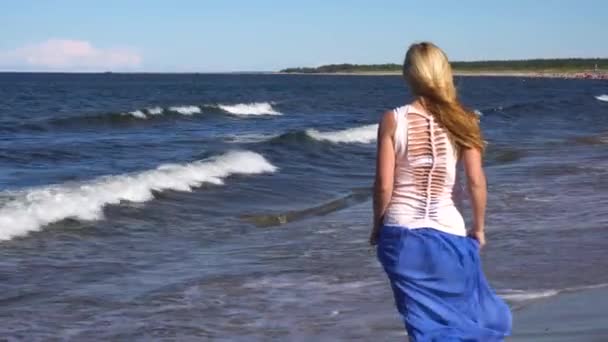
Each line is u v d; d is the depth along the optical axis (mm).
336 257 9586
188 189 14844
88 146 23406
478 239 4199
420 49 4141
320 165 20188
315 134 25375
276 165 19328
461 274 4094
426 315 4090
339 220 12688
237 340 6371
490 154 23156
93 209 12305
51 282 8367
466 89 97875
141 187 14117
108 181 14180
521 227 11109
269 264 9250
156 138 27516
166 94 72562
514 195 14570
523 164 20344
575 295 7324
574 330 6195
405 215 4133
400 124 4102
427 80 4102
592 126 36500
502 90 96312
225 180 16172
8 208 11602
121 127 33844
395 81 154125
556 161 21000
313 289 7977
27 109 43781
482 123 37812
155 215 12594
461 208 4219
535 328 6258
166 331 6656
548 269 8445
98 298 7742
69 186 13570
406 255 4102
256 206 14055
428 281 4098
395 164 4148
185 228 11836
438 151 4082
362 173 19125
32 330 6719
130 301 7629
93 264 9258
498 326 4195
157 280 8500
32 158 20016
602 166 19422
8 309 7348
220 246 10523
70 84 99750
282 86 108688
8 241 10258
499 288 7629
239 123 37781
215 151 19875
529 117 42500
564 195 14469
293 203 14594
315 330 6574
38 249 9953
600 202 13438
